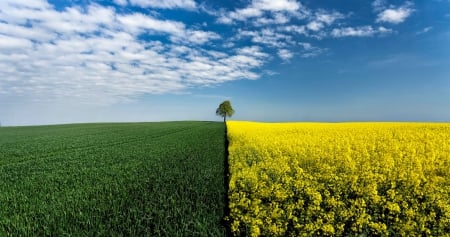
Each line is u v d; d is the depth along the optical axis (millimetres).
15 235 7324
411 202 7047
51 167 16219
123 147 24391
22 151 22844
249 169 10555
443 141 13625
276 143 14867
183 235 7188
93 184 12172
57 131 47281
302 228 6914
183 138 31125
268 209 7559
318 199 7281
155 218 8023
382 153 11141
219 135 34000
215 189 10539
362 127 23875
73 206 9328
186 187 10797
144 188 11211
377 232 6484
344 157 10250
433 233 6219
